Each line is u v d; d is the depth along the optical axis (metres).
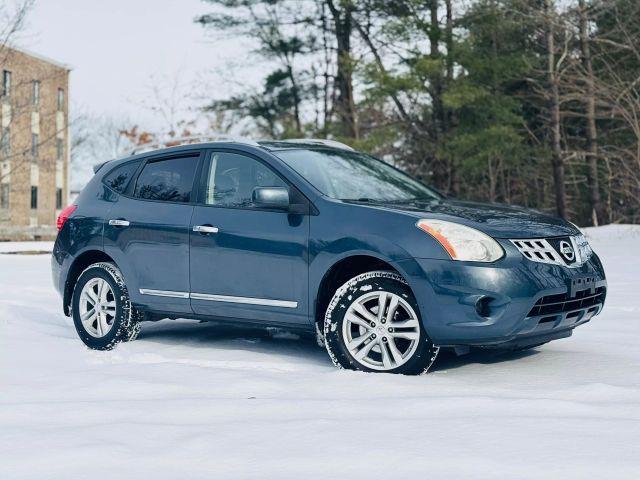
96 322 6.27
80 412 3.85
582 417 3.60
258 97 33.97
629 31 28.95
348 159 6.02
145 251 5.99
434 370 5.01
